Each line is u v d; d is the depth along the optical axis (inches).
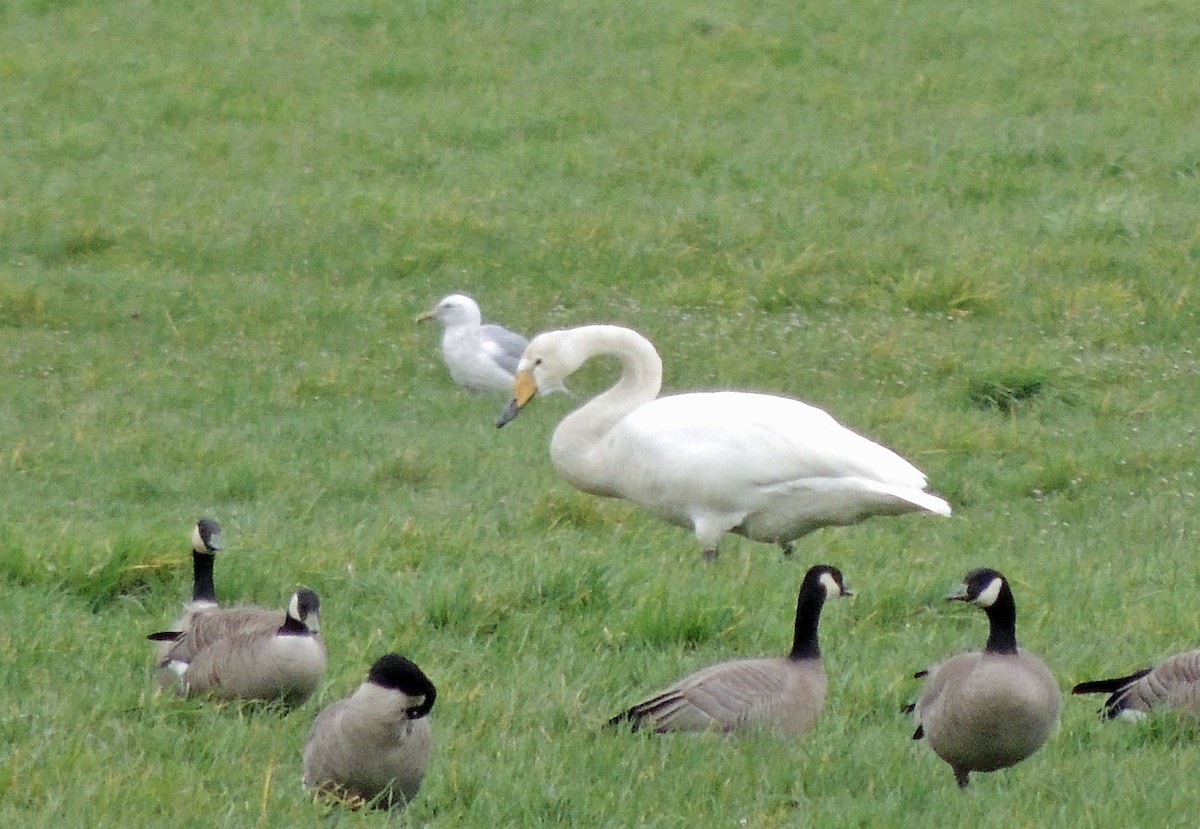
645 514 526.9
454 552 453.1
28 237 863.1
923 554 476.4
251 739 302.7
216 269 840.3
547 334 528.7
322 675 326.6
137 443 582.2
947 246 845.8
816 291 791.1
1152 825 280.8
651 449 475.2
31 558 411.5
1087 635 400.5
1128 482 571.8
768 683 314.2
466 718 327.9
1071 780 303.6
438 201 928.3
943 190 938.1
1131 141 1000.2
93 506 518.0
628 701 344.5
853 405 652.7
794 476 460.4
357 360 719.1
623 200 934.4
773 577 442.6
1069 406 662.5
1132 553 491.5
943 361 697.0
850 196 934.4
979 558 465.1
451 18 1268.5
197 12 1277.1
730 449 463.5
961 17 1256.2
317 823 261.3
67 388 663.1
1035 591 434.6
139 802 268.2
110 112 1080.2
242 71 1158.3
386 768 264.8
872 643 386.9
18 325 744.3
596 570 411.5
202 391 663.1
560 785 287.4
